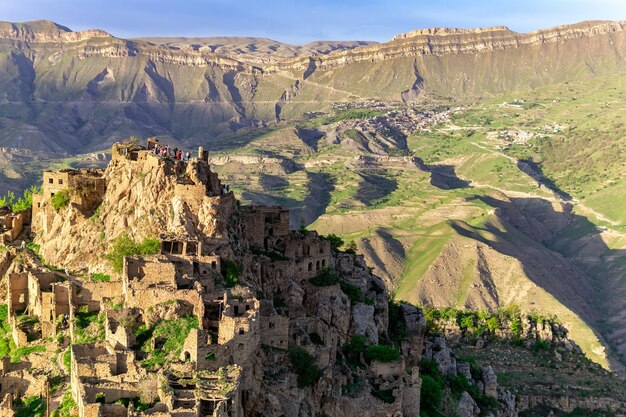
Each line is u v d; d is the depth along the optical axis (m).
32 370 150.50
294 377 157.25
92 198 190.62
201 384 128.38
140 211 178.75
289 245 198.25
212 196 177.62
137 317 145.88
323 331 172.88
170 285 152.00
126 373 131.75
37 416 136.00
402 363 183.50
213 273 161.88
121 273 165.62
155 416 120.12
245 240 189.88
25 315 172.62
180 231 170.75
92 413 121.81
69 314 161.50
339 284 199.38
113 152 199.00
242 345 139.38
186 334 141.00
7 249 190.25
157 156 185.12
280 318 159.50
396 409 175.50
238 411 130.50
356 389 171.88
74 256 181.00
